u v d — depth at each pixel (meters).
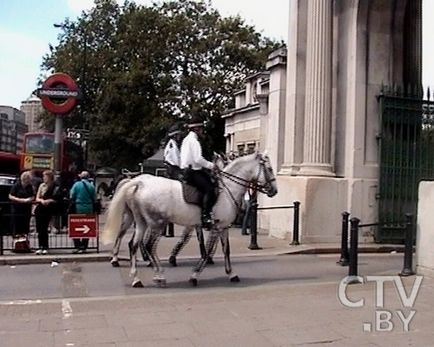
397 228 16.69
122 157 48.69
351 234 10.59
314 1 16.98
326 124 16.89
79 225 13.95
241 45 47.25
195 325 7.30
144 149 45.03
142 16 46.44
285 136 18.31
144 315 7.88
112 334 6.89
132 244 10.51
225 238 10.84
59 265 12.98
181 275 11.70
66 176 23.53
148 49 45.75
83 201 14.73
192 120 10.53
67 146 26.44
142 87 45.03
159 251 14.98
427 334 6.83
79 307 8.46
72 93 19.23
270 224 18.62
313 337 6.71
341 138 17.23
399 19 17.62
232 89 45.47
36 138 25.83
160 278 10.42
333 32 17.48
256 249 15.41
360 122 16.89
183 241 12.91
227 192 10.55
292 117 17.41
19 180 14.77
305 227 16.25
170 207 10.20
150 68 45.34
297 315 7.81
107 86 45.38
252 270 12.41
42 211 14.18
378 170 16.89
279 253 14.82
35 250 14.30
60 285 10.61
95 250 14.52
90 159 50.41
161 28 46.22
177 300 8.88
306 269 12.62
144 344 6.47
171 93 45.69
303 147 17.27
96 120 47.28
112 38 50.00
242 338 6.70
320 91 16.84
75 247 14.27
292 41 17.58
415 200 17.03
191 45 46.81
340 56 17.42
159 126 43.44
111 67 47.97
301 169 16.98
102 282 10.89
